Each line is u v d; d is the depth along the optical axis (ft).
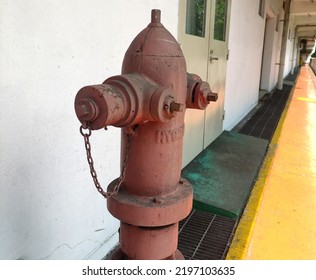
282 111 25.61
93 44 5.59
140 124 3.50
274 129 19.66
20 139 4.43
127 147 3.60
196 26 10.64
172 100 3.22
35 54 4.49
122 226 3.95
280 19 40.32
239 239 7.84
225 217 8.93
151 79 3.41
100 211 6.57
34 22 4.41
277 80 44.45
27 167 4.62
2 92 4.09
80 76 5.39
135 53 3.48
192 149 11.68
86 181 5.97
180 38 9.16
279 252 7.44
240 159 12.67
